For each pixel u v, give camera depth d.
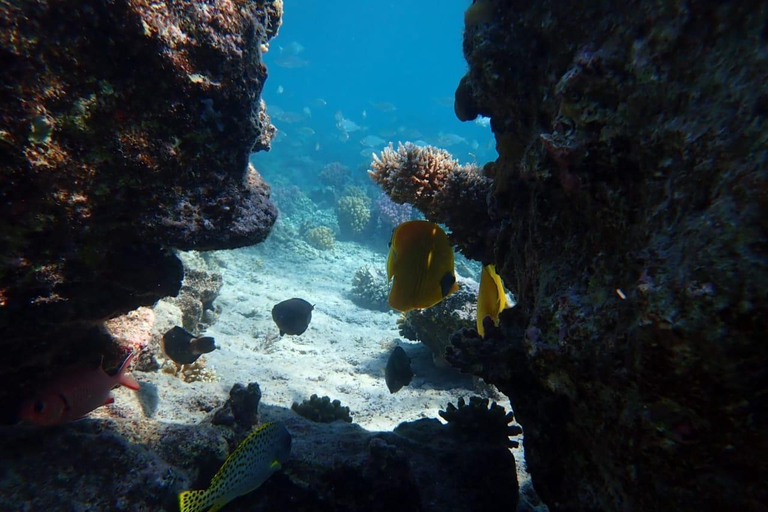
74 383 2.46
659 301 1.22
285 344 7.17
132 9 1.97
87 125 2.01
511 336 2.34
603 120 1.67
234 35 2.42
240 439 3.05
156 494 2.36
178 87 2.22
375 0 94.31
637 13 1.62
